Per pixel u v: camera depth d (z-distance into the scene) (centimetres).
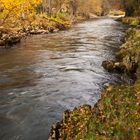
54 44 3434
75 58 2531
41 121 1198
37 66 2220
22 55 2702
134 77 1808
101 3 13062
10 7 4303
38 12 7225
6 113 1289
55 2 8325
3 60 2461
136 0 7219
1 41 3247
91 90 1622
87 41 3631
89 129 823
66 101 1439
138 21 6084
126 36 3594
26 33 4453
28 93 1567
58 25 5653
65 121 984
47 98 1485
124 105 814
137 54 1920
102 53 2738
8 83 1755
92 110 934
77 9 10219
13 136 1077
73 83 1761
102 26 6125
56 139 939
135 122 748
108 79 1839
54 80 1827
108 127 782
